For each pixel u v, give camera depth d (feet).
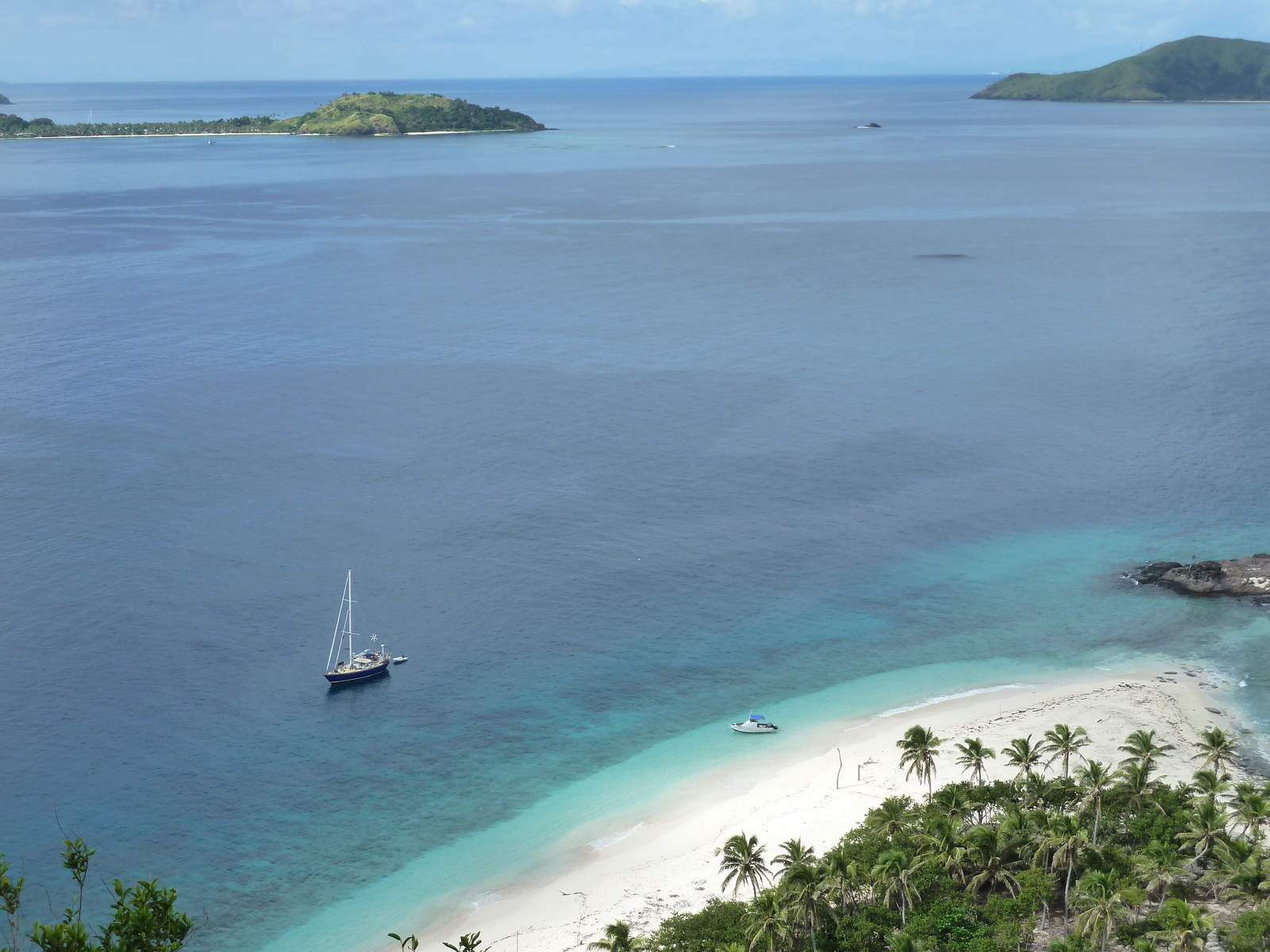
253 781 323.16
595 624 409.69
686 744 342.23
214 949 261.85
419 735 346.33
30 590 421.59
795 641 400.26
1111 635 400.26
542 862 290.56
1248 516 489.26
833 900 254.68
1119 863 254.68
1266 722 341.00
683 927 247.50
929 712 353.72
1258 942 229.86
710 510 501.97
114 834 300.20
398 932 265.75
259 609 413.80
